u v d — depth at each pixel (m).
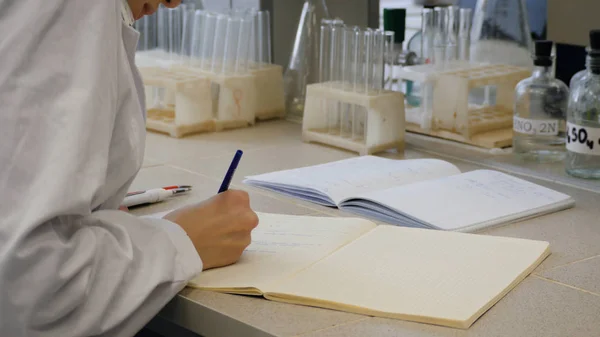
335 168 1.47
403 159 1.62
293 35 2.15
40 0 0.82
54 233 0.79
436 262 0.98
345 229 1.12
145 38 2.02
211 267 0.99
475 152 1.66
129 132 0.92
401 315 0.83
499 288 0.89
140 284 0.85
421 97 1.82
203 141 1.80
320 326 0.82
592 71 1.39
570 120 1.44
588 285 0.93
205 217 1.00
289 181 1.38
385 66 1.89
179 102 1.82
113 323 0.83
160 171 1.53
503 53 1.79
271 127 1.96
